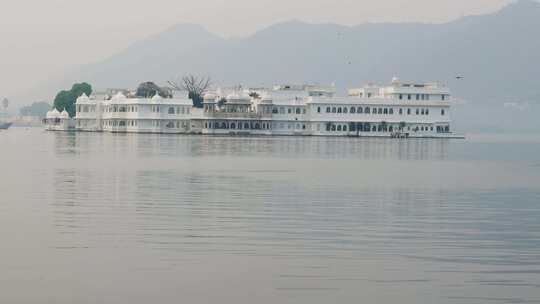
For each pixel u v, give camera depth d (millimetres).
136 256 69312
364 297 57281
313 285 60344
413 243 78125
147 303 55438
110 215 93812
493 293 58594
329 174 165500
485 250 74750
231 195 119000
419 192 129875
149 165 182875
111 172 159875
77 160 198250
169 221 89625
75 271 63500
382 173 172250
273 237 80125
